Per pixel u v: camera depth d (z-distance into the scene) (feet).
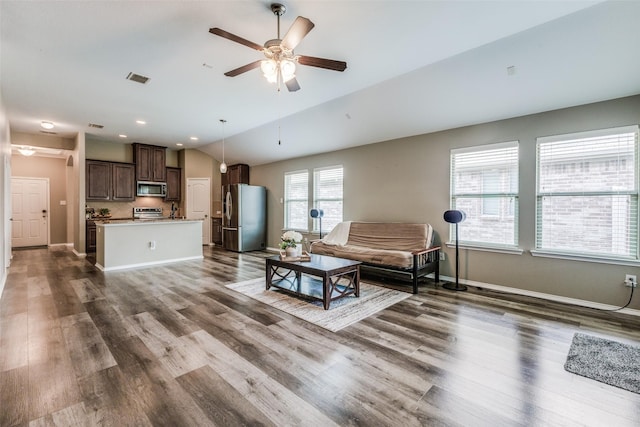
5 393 5.67
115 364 6.73
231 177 27.27
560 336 8.20
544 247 11.66
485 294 12.12
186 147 26.12
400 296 11.84
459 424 4.91
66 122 17.87
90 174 21.83
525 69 10.00
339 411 5.23
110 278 14.49
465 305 10.77
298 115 16.63
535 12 7.69
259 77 11.62
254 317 9.57
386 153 16.67
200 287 12.98
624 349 7.45
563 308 10.45
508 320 9.36
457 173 14.05
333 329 8.67
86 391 5.76
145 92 13.12
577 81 9.91
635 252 9.94
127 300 11.19
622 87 9.72
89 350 7.37
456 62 10.47
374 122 15.31
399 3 7.29
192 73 11.27
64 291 12.30
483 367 6.66
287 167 23.02
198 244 20.17
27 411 5.17
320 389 5.86
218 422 4.96
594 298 10.55
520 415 5.13
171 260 18.84
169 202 26.81
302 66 10.66
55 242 26.48
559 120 11.27
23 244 25.14
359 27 8.32
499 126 12.72
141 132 20.51
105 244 16.19
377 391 5.80
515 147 12.34
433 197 14.75
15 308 10.29
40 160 25.91
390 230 15.61
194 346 7.60
